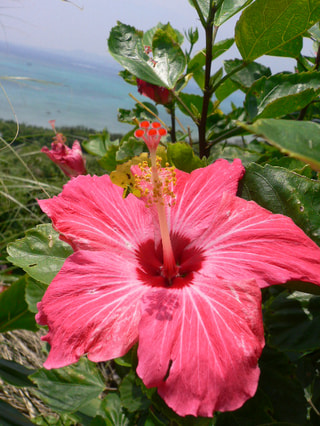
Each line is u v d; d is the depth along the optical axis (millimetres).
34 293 1596
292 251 1112
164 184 1439
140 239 1358
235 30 1539
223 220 1291
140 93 2127
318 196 1357
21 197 3311
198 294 1073
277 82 1744
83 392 1667
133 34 1811
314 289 1197
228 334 928
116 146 2303
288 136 690
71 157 2453
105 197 1405
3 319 1794
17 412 1689
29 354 2494
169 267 1244
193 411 844
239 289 1029
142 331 979
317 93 1587
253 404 1271
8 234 2939
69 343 1000
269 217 1227
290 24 1465
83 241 1247
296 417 1284
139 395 1543
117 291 1121
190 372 880
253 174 1430
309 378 1453
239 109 2404
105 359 982
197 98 2426
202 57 2203
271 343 1347
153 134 1256
